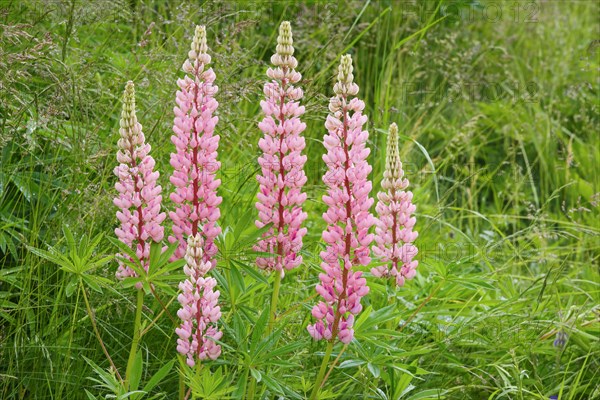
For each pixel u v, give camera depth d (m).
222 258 2.07
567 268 3.03
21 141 2.46
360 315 2.05
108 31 2.92
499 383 2.47
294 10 3.39
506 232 3.32
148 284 2.00
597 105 3.66
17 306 2.21
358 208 1.97
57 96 2.34
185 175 2.00
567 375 2.55
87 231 2.32
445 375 2.44
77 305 2.20
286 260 2.04
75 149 2.38
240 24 2.74
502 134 3.69
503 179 3.52
